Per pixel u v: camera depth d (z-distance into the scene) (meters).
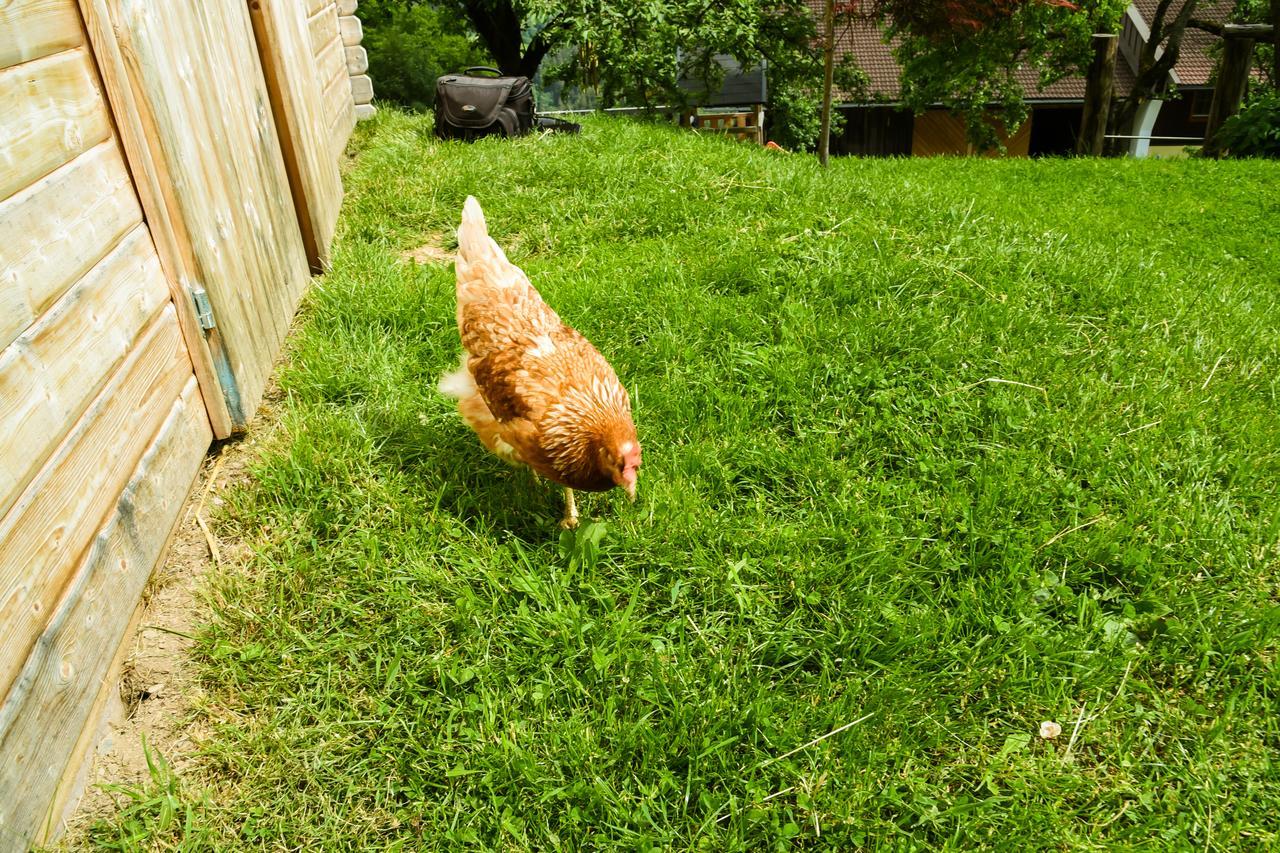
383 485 3.32
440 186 6.54
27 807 2.01
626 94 15.50
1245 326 4.98
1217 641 2.81
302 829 2.28
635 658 2.71
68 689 2.23
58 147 2.42
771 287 4.79
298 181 5.08
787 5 16.28
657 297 4.70
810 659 2.81
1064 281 5.09
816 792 2.37
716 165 7.12
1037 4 15.28
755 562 3.05
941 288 4.84
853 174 8.81
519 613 2.82
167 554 2.99
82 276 2.49
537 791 2.36
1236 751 2.53
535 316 3.27
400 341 4.39
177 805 2.28
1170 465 3.56
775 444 3.68
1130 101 24.62
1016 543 3.17
